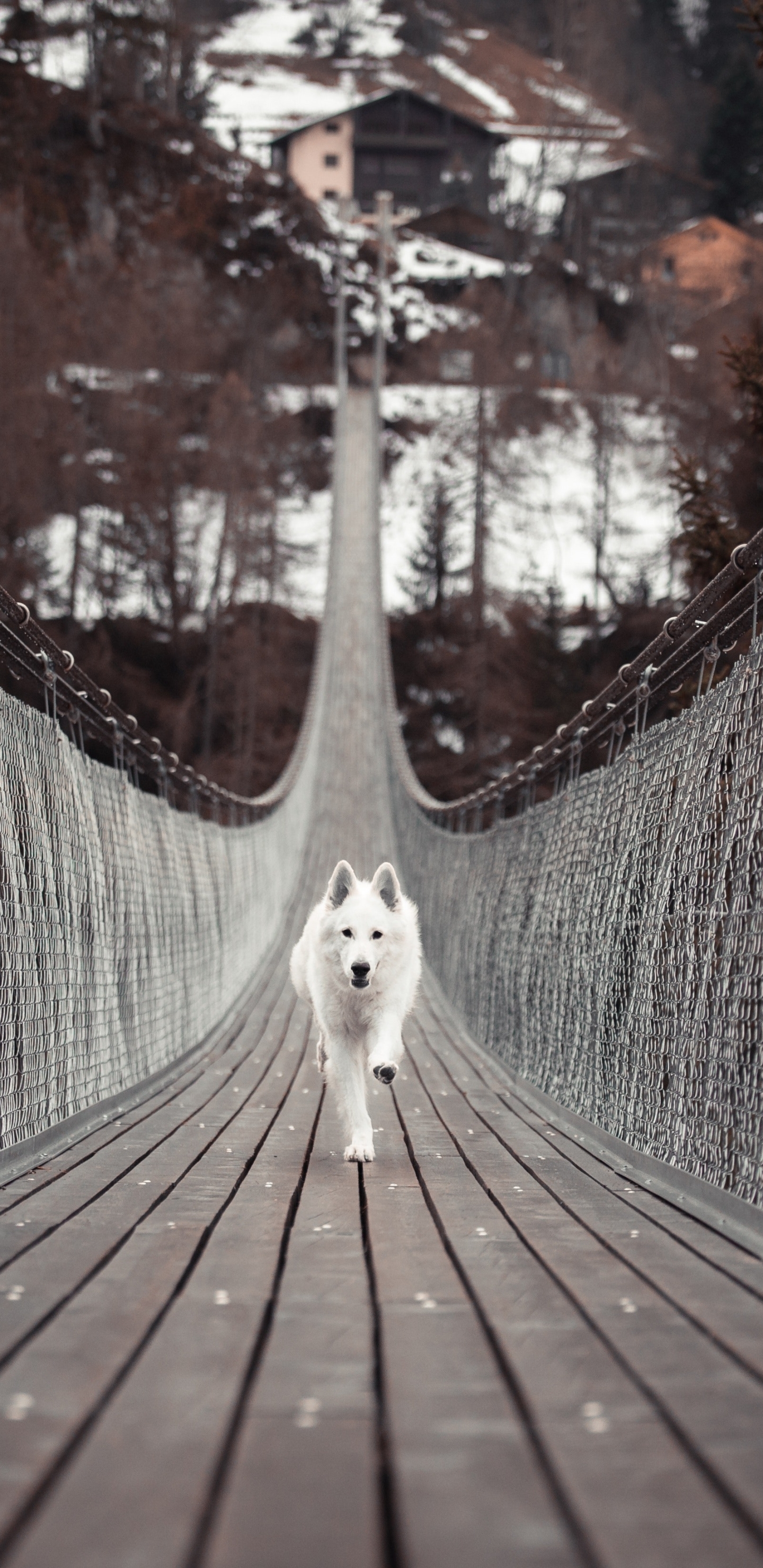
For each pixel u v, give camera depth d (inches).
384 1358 79.5
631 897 184.1
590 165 2418.8
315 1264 105.8
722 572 146.5
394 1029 172.7
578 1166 163.5
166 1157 163.8
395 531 1915.6
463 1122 208.4
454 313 2372.0
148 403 1581.0
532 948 262.2
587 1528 54.8
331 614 1347.2
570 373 2218.3
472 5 3427.7
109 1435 65.7
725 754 146.9
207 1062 295.3
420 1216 127.6
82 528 1365.7
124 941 233.5
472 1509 57.0
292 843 715.4
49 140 1878.7
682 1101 147.5
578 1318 88.6
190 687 1363.2
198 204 2052.2
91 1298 93.4
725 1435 65.8
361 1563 51.7
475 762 1425.9
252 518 1584.6
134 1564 51.3
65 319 1567.4
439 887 478.9
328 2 3346.5
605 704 220.1
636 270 2260.1
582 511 1664.6
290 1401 71.6
